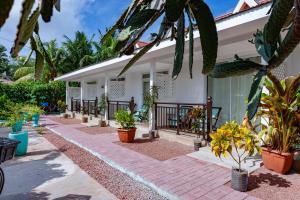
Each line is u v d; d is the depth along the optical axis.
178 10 0.78
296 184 3.63
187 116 7.11
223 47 5.86
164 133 7.32
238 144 3.57
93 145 6.73
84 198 3.49
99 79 15.36
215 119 7.11
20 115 6.39
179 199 3.26
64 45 23.08
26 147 6.11
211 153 5.35
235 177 3.50
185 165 4.73
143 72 11.16
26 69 22.25
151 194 3.59
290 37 0.85
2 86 17.38
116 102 11.06
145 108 9.38
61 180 4.22
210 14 0.87
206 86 8.09
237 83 7.39
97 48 22.98
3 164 5.20
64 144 7.23
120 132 7.07
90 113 13.77
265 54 0.96
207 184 3.74
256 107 0.95
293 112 3.98
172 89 9.15
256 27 4.31
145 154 5.63
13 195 3.62
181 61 1.00
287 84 3.95
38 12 0.62
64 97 19.59
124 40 1.03
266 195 3.29
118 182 4.08
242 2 7.17
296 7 0.79
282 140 4.14
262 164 4.48
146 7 1.09
